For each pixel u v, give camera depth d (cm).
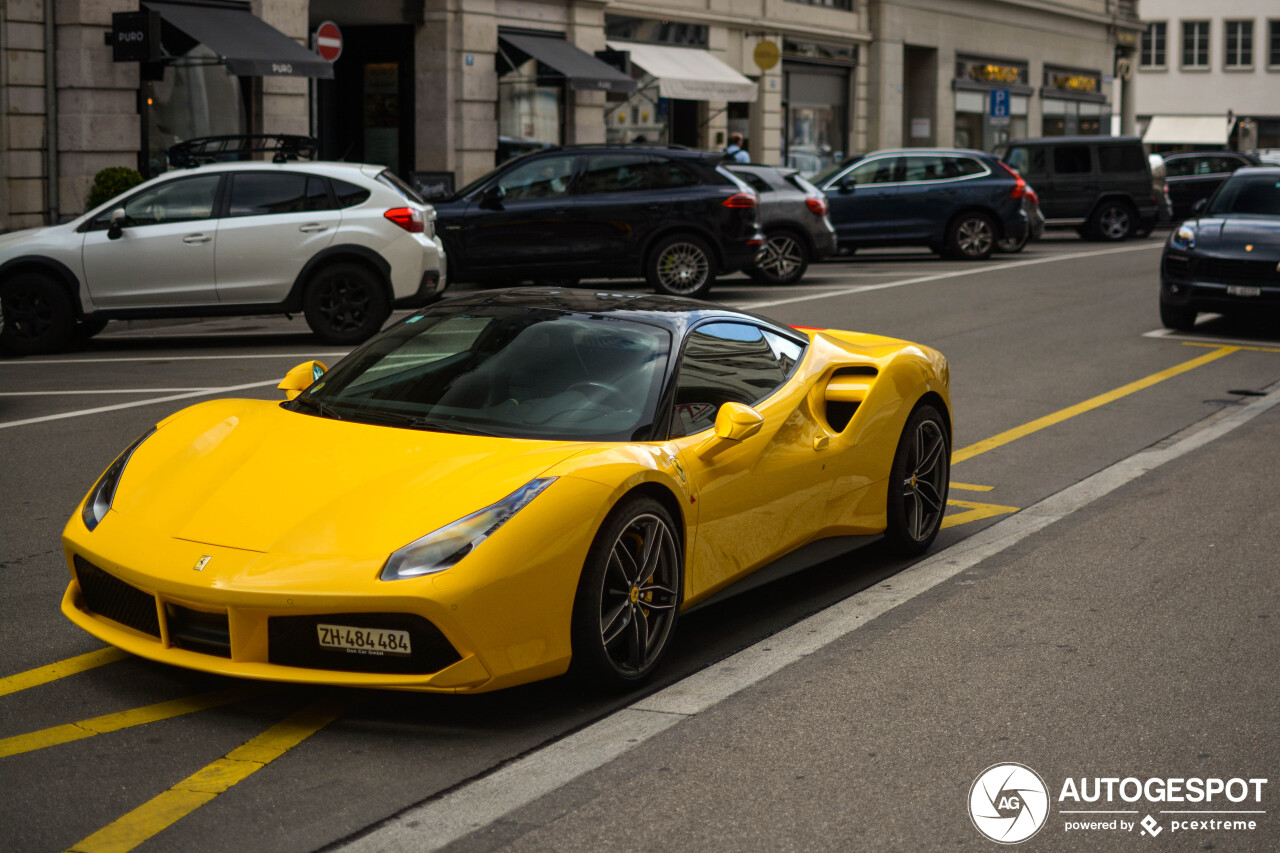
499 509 376
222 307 1198
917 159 2212
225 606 364
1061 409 950
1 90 1650
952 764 366
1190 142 6769
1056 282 1819
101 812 330
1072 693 420
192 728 383
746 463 467
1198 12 6738
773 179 1777
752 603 519
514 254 1517
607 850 314
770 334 532
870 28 3494
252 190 1207
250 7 1916
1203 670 441
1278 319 1475
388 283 1227
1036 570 561
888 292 1680
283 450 422
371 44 2356
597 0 2534
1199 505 675
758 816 333
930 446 586
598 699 412
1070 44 4544
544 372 459
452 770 358
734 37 2995
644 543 416
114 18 1680
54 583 520
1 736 376
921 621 492
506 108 2423
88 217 1177
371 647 362
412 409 449
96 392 946
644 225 1541
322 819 328
